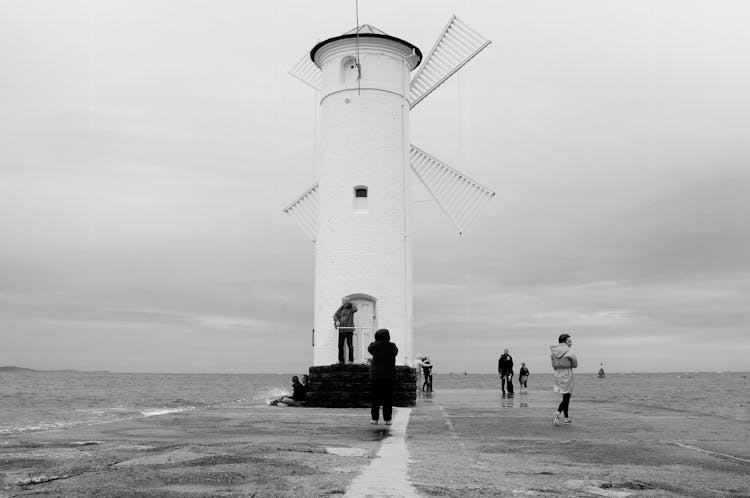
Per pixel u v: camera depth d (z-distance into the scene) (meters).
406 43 25.31
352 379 20.23
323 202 25.00
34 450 9.05
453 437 10.98
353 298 23.91
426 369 31.53
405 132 25.52
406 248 24.61
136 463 7.64
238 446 9.24
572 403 22.62
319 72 28.52
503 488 6.42
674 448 9.79
